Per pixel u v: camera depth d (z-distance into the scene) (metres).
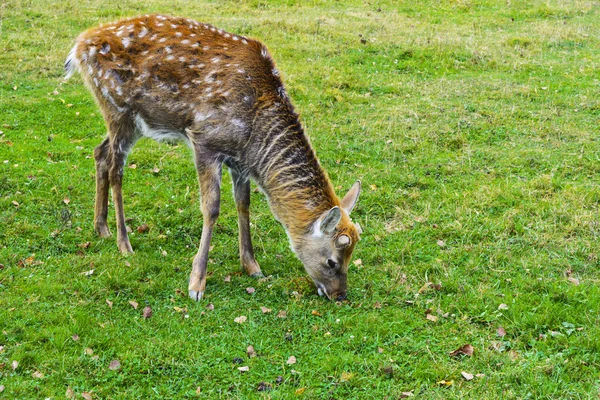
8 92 13.79
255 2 21.00
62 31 17.31
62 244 8.73
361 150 11.85
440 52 16.70
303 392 6.27
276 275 8.39
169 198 10.21
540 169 11.07
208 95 7.82
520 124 12.76
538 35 18.41
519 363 6.68
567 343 6.96
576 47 17.58
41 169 10.67
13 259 8.30
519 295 7.82
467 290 7.97
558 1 22.06
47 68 15.05
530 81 15.05
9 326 7.00
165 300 7.72
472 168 11.18
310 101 13.79
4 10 18.34
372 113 13.39
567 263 8.48
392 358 6.79
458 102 13.83
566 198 10.00
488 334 7.19
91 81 8.49
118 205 8.63
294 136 7.78
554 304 7.62
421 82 15.13
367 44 17.23
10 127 12.28
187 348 6.84
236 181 8.28
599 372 6.54
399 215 9.80
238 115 7.76
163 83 8.04
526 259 8.59
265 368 6.63
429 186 10.63
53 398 6.06
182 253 8.86
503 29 19.50
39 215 9.41
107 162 8.88
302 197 7.66
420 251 8.85
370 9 21.39
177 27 8.28
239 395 6.24
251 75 7.83
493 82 14.93
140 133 8.65
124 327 7.18
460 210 9.76
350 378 6.43
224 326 7.27
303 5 21.39
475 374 6.54
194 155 8.05
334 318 7.43
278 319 7.42
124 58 8.21
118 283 7.90
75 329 7.00
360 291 8.02
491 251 8.80
